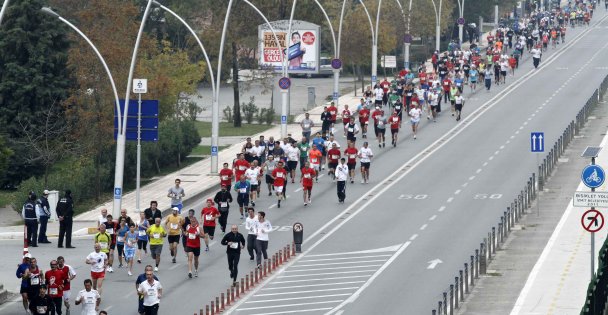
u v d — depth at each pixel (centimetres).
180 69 15125
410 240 9144
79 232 9750
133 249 8244
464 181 11425
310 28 17238
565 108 15612
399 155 12812
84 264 8600
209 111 17312
